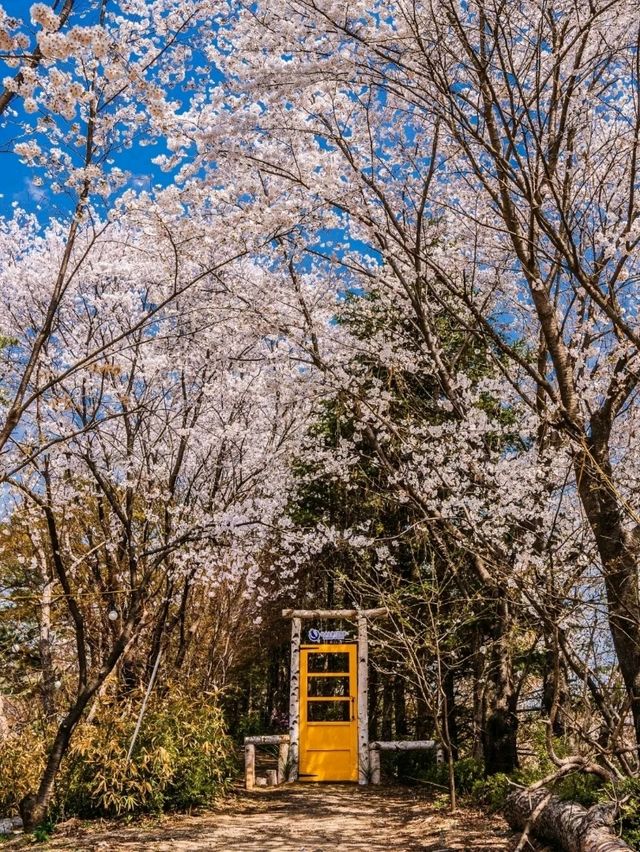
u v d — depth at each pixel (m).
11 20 4.35
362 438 10.59
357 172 7.92
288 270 9.45
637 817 5.36
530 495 8.38
